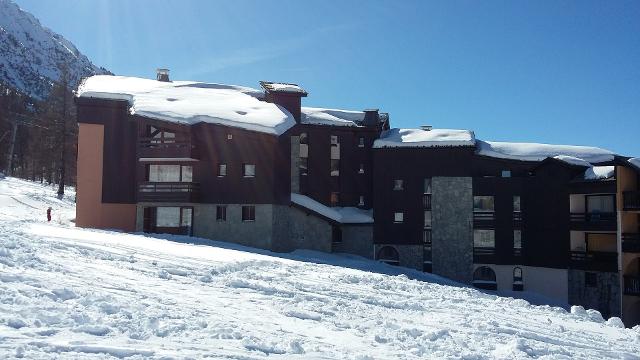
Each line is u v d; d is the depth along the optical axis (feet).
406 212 153.38
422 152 153.28
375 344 36.78
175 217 138.82
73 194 228.43
